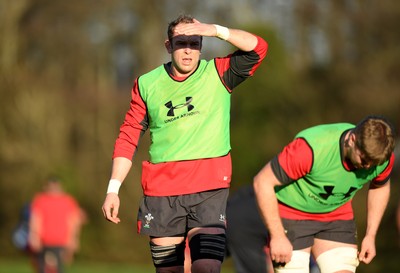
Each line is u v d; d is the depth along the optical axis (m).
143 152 104.19
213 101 22.22
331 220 24.23
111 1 115.81
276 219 23.03
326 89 102.88
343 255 24.09
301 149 22.59
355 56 104.62
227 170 22.31
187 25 21.70
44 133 107.38
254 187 23.16
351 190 23.30
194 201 22.14
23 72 107.88
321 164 22.58
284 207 24.25
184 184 22.16
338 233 24.23
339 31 106.12
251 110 102.19
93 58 116.75
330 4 107.12
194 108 22.09
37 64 113.88
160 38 117.19
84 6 113.81
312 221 24.17
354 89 100.12
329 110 102.38
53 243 56.00
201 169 22.17
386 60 99.94
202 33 21.69
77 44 114.31
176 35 21.83
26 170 105.69
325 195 23.34
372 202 24.22
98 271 80.81
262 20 107.19
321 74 104.56
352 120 101.31
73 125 111.19
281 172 22.78
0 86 106.62
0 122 105.94
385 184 23.91
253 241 30.94
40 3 111.88
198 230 21.97
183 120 22.11
